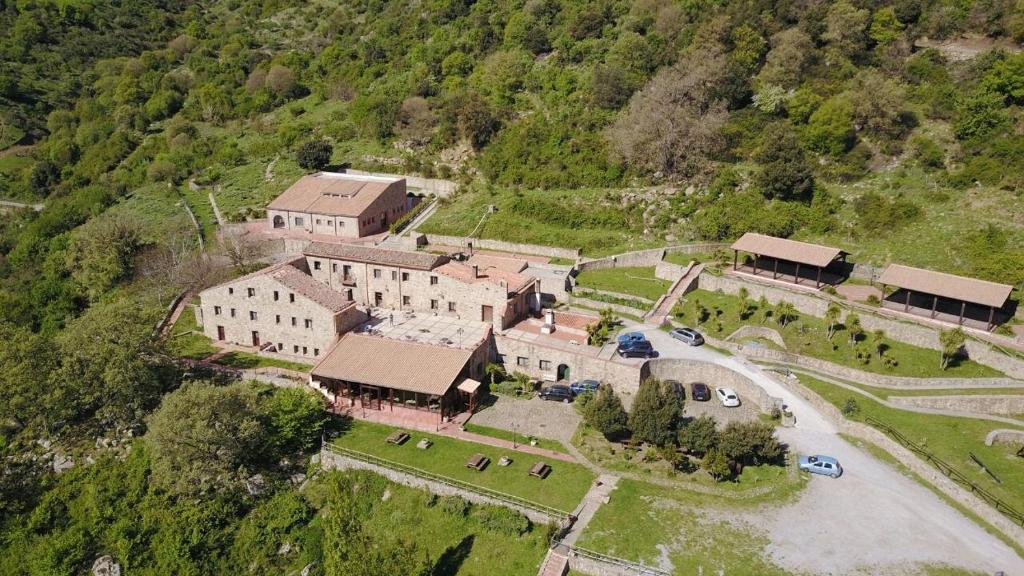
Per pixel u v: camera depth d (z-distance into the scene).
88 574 59.44
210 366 77.81
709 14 131.38
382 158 135.88
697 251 98.69
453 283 82.94
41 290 102.62
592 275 95.56
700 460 60.88
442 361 71.81
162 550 58.91
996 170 91.12
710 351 77.00
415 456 63.03
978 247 83.56
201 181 135.88
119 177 146.50
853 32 115.94
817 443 62.56
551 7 151.38
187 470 61.56
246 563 58.34
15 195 152.12
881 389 68.75
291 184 128.62
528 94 135.62
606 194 108.88
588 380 73.88
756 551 49.94
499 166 122.31
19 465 68.62
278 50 194.75
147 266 101.19
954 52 112.75
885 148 101.88
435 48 156.38
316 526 59.28
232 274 96.69
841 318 78.94
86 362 70.44
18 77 182.50
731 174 104.50
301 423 65.38
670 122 108.88
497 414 70.31
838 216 96.31
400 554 49.34
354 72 165.12
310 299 78.31
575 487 57.91
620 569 48.19
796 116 108.81
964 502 54.34
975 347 70.69
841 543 50.59
